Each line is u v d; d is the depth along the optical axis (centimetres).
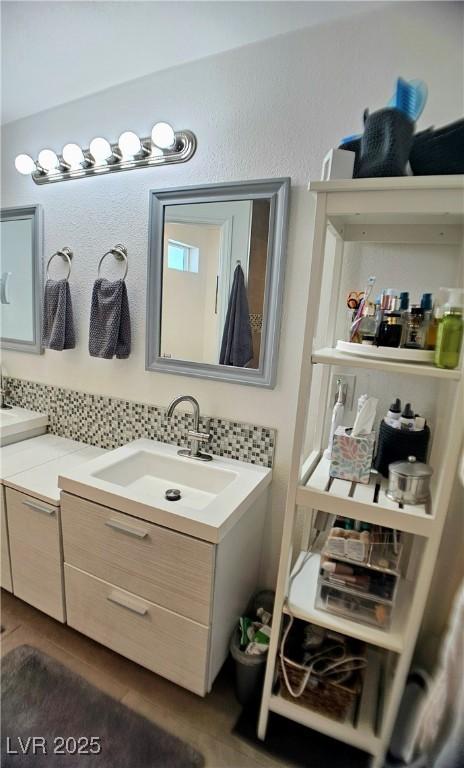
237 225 141
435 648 117
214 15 118
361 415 105
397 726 112
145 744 116
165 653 122
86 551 131
